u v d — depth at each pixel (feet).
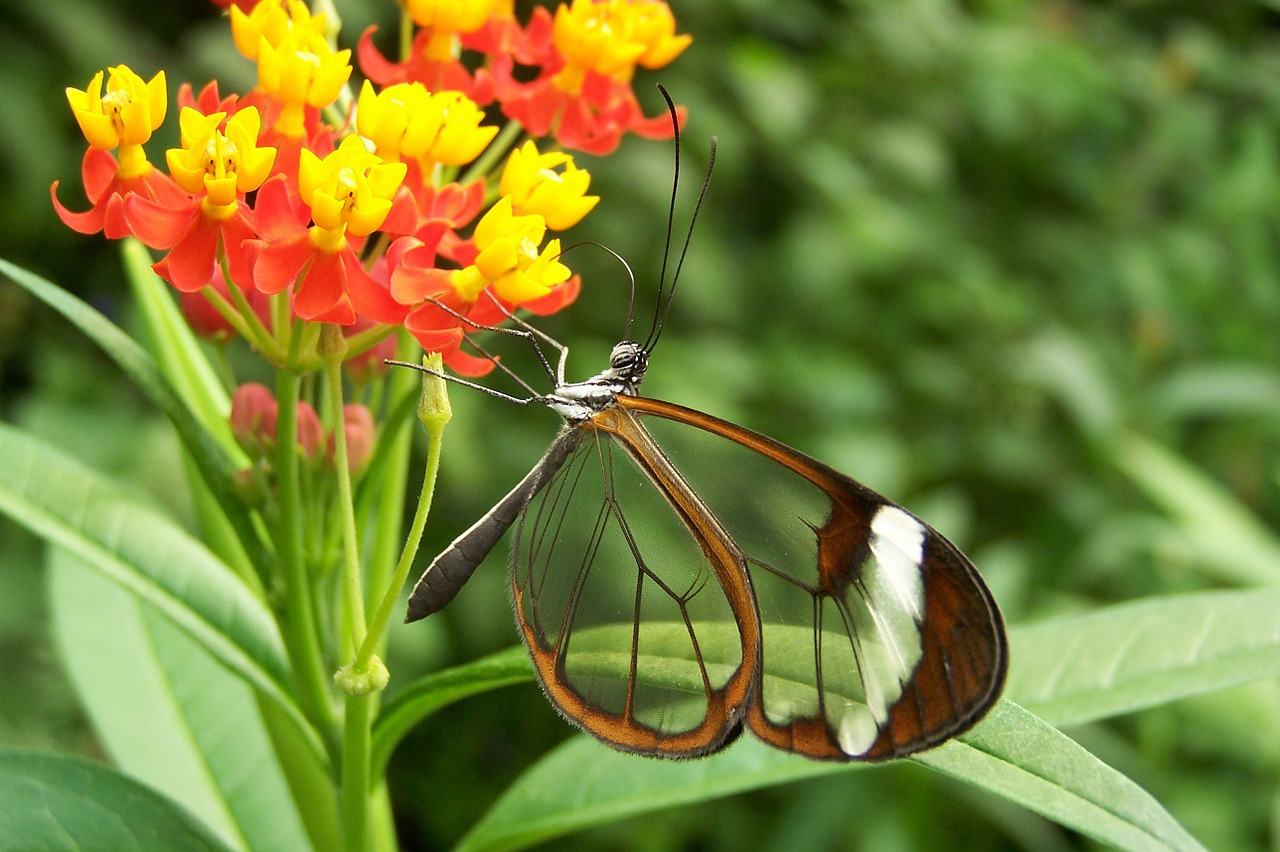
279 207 0.79
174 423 0.81
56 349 1.44
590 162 1.48
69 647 0.90
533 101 0.86
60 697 1.19
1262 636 0.83
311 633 0.81
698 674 0.83
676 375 1.41
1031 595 1.43
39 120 1.36
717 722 0.82
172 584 0.82
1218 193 1.78
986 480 1.61
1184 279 1.71
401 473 0.83
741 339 1.57
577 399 0.84
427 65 0.85
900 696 0.79
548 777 0.85
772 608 0.82
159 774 0.88
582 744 0.85
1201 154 1.82
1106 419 1.47
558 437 0.84
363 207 0.79
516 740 1.48
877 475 1.43
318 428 0.83
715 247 1.54
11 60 1.38
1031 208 1.87
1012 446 1.56
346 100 0.84
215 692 0.90
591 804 0.84
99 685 0.90
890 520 0.79
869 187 1.68
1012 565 1.22
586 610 0.84
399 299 0.79
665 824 1.37
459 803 1.45
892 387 1.61
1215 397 1.49
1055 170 1.81
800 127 1.61
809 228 1.58
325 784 0.83
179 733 0.89
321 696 0.82
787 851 1.20
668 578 0.84
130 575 0.82
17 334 1.46
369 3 1.41
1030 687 0.83
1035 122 1.80
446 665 1.36
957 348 1.64
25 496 0.82
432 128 0.81
